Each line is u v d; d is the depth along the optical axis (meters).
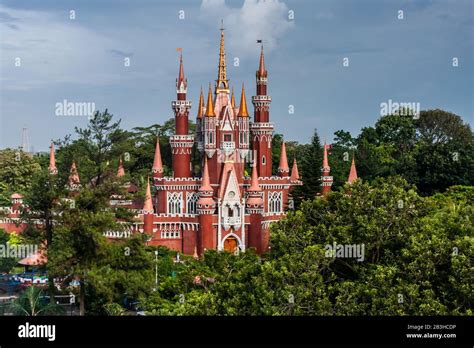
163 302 105.88
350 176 197.88
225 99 193.00
